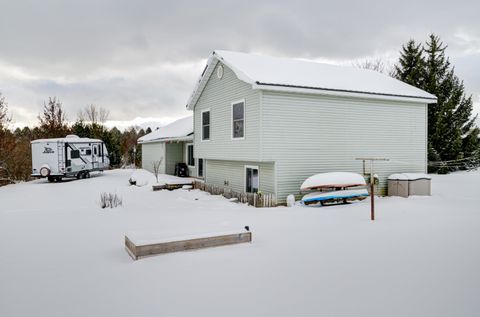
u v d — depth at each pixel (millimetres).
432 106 25578
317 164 12422
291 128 11914
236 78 13023
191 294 3535
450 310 3025
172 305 3287
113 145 37062
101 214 9203
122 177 23578
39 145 20203
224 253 5031
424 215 8422
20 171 25125
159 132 27484
